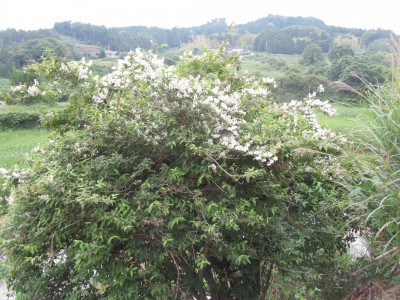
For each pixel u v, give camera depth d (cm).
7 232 243
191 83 254
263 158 244
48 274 230
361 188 246
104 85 281
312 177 279
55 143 278
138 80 268
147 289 220
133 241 220
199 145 238
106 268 216
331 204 263
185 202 226
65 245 234
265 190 249
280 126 274
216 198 244
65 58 283
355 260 289
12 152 1132
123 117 247
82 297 232
